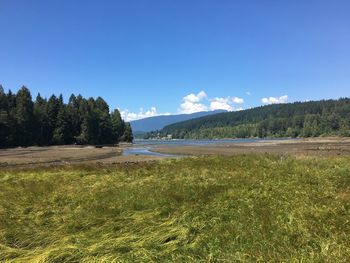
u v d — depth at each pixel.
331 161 26.03
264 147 76.44
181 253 8.21
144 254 8.13
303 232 8.95
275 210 11.01
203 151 64.75
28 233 10.52
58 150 81.06
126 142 156.00
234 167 23.67
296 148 66.12
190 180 18.28
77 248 8.77
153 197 14.21
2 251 8.99
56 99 125.75
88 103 146.38
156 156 54.38
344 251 7.38
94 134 132.50
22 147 102.81
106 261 7.97
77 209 13.16
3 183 21.86
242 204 12.09
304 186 15.33
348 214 10.45
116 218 11.52
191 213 11.28
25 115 109.06
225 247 8.25
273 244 8.15
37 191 17.44
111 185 18.31
